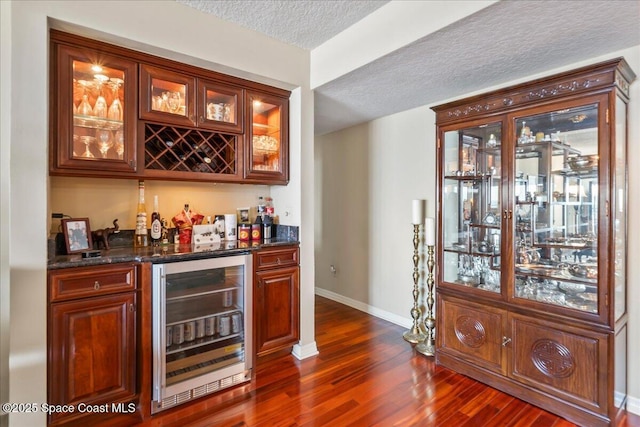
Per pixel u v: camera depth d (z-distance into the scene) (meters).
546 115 2.09
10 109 1.61
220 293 2.29
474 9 1.66
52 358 1.68
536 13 1.66
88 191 2.25
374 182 3.79
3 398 1.80
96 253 1.96
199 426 1.87
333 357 2.73
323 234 4.57
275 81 2.59
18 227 1.61
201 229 2.55
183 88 2.28
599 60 2.17
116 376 1.85
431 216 3.19
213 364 2.23
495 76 2.49
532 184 2.22
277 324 2.58
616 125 1.83
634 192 2.04
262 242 2.63
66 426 1.76
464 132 2.58
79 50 1.87
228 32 2.31
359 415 1.97
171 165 2.39
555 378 1.98
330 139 4.42
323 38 2.56
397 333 3.25
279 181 2.75
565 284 2.06
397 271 3.54
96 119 1.99
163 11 2.04
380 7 2.15
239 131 2.52
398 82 2.62
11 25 1.60
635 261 2.04
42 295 1.66
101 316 1.81
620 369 1.93
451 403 2.09
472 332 2.40
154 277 1.93
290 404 2.08
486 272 2.45
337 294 4.34
